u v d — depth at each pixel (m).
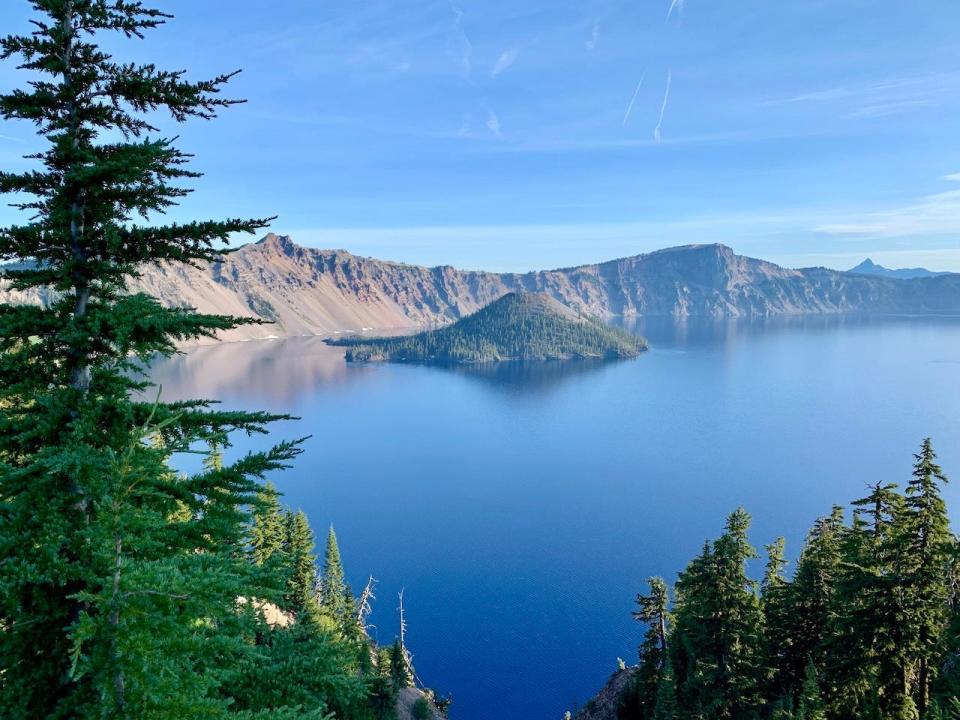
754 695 34.22
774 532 141.25
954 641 25.22
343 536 140.50
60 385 8.08
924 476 27.30
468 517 152.88
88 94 7.87
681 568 121.19
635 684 46.94
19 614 6.61
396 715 31.59
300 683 9.65
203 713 5.88
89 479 6.59
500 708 78.50
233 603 7.18
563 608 104.81
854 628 29.16
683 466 198.75
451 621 100.62
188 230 8.09
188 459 142.00
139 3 7.78
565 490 175.12
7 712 6.56
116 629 5.56
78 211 7.49
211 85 8.32
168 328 7.67
